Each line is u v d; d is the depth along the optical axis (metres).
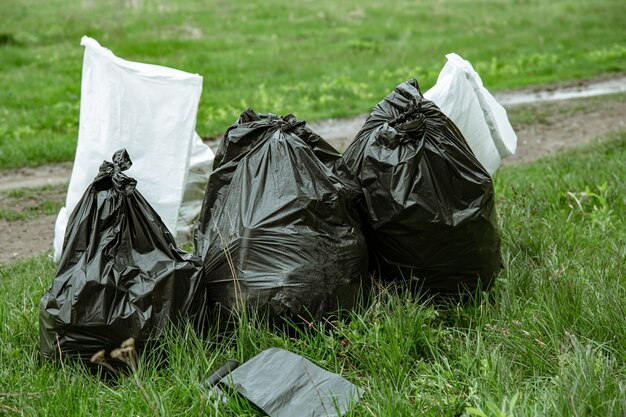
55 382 3.19
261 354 3.18
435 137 3.78
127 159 3.56
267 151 3.68
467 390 3.04
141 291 3.33
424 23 19.80
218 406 2.95
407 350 3.32
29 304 4.15
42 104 11.74
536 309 3.68
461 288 3.92
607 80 13.62
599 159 7.14
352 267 3.63
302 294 3.45
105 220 3.39
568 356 3.11
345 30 18.30
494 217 3.91
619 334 3.30
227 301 3.53
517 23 19.34
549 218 5.27
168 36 17.17
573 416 2.65
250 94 12.23
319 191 3.60
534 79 13.55
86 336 3.29
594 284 3.87
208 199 3.81
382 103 4.11
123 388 3.13
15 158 9.10
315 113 11.38
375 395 2.95
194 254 3.79
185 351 3.29
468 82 4.58
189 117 4.50
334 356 3.29
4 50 15.49
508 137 4.90
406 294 3.75
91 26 17.94
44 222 7.12
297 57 15.37
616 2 21.53
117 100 4.52
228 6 21.72
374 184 3.79
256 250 3.50
